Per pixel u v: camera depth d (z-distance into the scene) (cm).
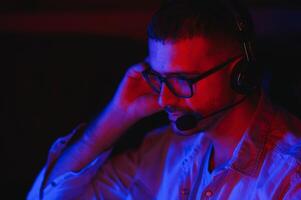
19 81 189
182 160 148
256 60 118
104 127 145
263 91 130
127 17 225
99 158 151
